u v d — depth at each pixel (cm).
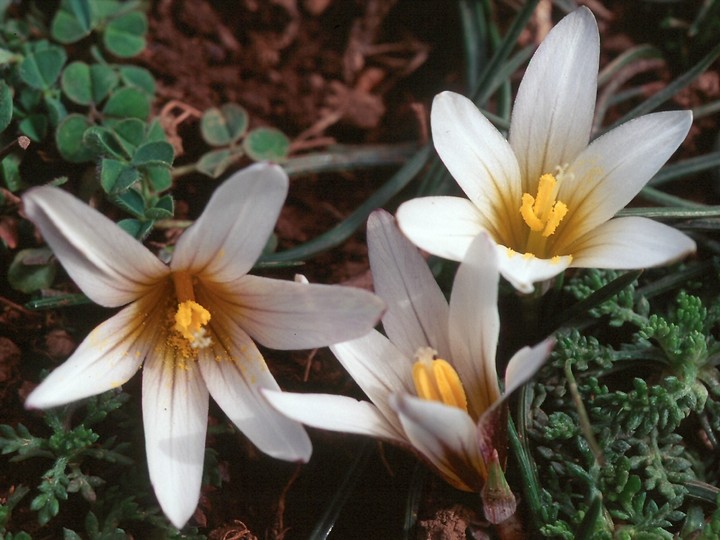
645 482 15
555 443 16
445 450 14
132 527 16
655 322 16
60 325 17
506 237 16
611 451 16
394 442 14
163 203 17
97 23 19
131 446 16
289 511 16
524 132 16
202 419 15
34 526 16
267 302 15
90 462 16
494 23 20
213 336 15
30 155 18
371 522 16
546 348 13
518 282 14
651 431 16
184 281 15
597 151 15
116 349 15
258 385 15
